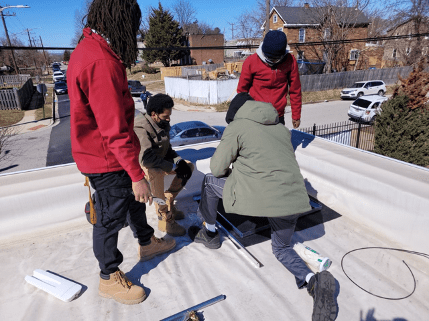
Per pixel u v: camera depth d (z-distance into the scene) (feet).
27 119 71.05
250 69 10.14
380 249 7.68
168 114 7.70
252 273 6.99
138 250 7.70
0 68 189.26
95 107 4.65
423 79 28.66
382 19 125.29
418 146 30.01
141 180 5.00
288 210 5.81
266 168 5.86
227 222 8.79
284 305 6.08
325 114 70.79
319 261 6.20
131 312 5.99
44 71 276.21
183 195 10.84
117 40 4.85
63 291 6.34
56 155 44.37
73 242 8.34
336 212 9.40
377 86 88.22
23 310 6.07
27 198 8.37
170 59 167.84
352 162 9.80
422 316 5.75
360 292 6.36
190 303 6.19
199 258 7.56
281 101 10.61
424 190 7.56
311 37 114.11
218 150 6.26
